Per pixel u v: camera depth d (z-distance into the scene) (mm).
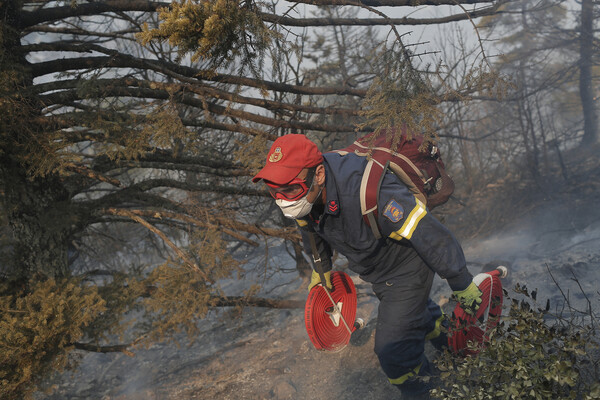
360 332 3850
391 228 2391
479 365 2055
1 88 2971
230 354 4484
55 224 3547
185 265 3809
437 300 4305
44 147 3105
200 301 3781
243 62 2947
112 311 3637
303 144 2299
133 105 3615
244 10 2891
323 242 2846
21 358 2949
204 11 2676
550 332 2010
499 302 2578
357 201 2377
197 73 3451
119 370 4633
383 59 2859
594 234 5891
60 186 3822
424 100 2715
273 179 2256
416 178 2543
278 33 2969
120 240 6652
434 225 2365
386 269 2658
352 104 6273
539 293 3996
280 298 5723
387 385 3289
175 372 4371
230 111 3734
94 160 3975
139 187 4020
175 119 3398
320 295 2877
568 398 1883
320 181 2355
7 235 4145
